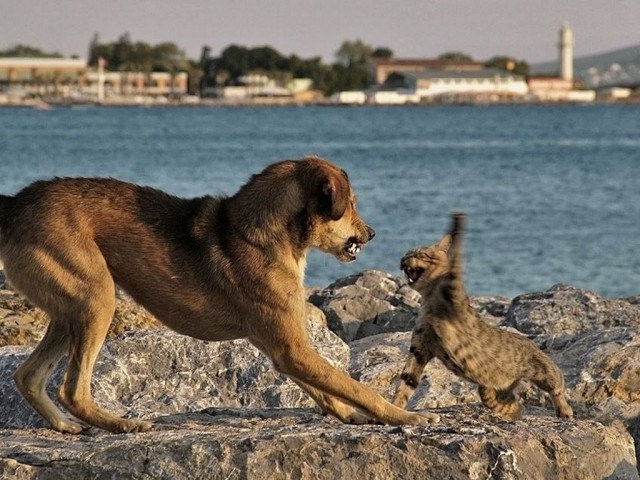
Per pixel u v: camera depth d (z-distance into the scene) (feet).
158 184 223.10
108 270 38.11
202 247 38.55
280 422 38.60
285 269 38.29
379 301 64.13
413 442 34.45
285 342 37.93
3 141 406.62
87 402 37.73
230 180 232.32
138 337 47.93
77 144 389.19
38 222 37.65
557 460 35.17
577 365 45.19
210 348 47.78
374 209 170.40
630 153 322.75
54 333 38.55
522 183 220.02
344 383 37.37
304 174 38.88
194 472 34.01
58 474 34.27
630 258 122.31
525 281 110.22
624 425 42.42
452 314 36.76
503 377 37.47
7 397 42.39
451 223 37.37
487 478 34.19
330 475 33.96
